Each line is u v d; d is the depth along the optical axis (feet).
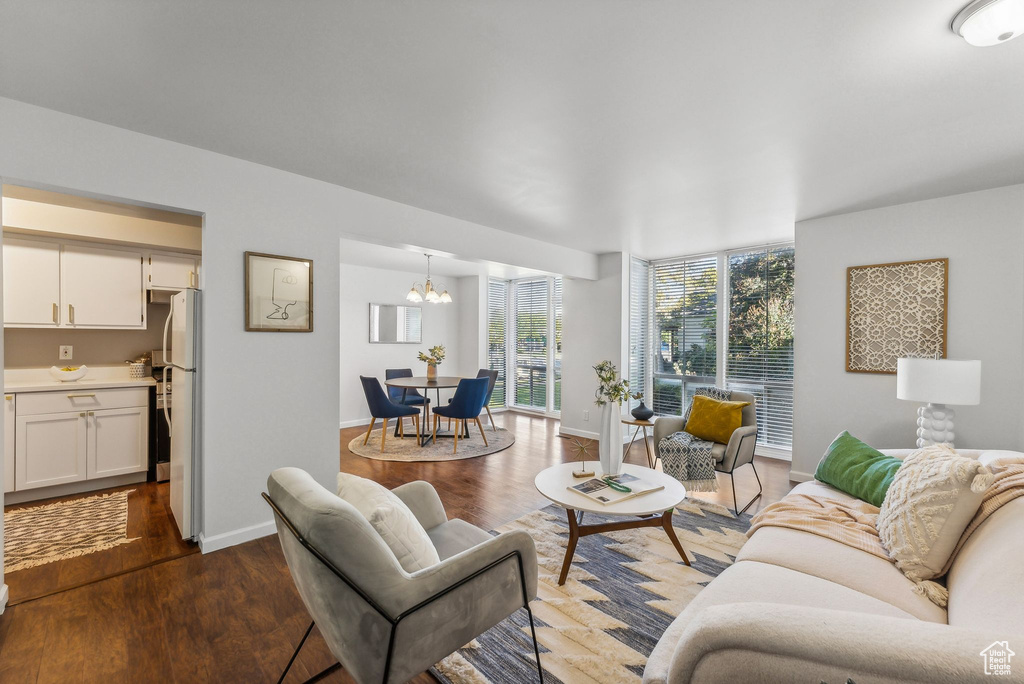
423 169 8.85
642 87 5.91
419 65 5.49
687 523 9.72
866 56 5.20
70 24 4.74
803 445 12.39
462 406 16.05
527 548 4.89
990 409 9.70
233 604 6.68
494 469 13.91
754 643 2.65
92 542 8.63
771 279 15.20
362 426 20.61
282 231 8.96
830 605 4.26
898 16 4.50
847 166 8.54
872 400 11.26
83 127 6.86
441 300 18.03
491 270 21.88
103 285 11.57
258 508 8.80
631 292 17.75
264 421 8.82
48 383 11.30
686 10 4.47
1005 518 4.45
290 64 5.50
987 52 5.07
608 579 7.43
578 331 18.42
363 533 3.70
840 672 2.45
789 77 5.65
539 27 4.77
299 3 4.43
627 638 5.96
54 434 10.79
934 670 2.25
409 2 4.40
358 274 20.66
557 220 12.48
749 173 8.89
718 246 15.70
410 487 6.42
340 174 9.16
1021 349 9.38
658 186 9.70
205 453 8.16
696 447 10.91
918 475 5.49
